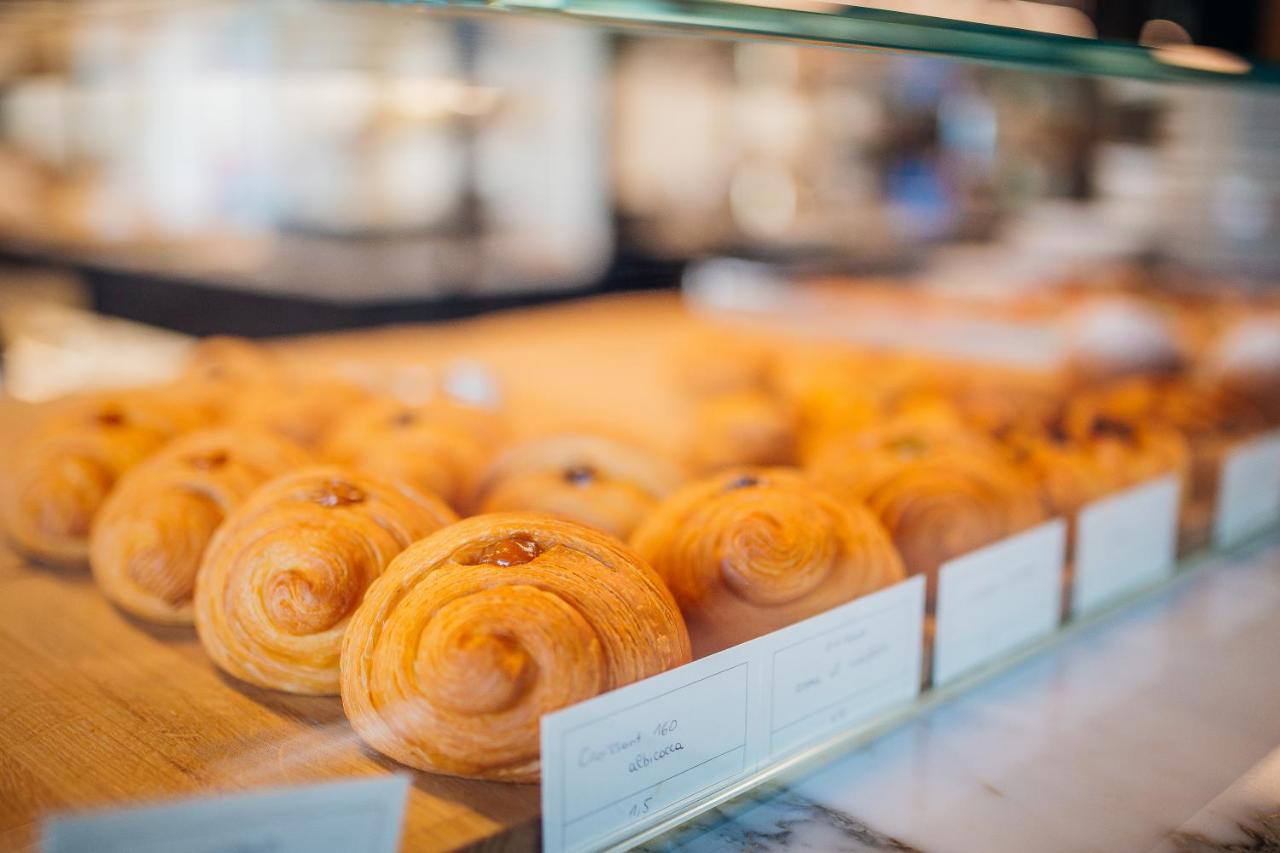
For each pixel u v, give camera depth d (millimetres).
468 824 431
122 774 454
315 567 485
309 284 1431
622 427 792
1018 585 590
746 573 494
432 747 438
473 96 1210
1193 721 563
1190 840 488
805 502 530
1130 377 846
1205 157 1087
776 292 1356
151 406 708
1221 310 987
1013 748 540
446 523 521
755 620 495
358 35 871
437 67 1033
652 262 1572
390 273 1484
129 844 390
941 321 1096
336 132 1448
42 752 466
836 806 501
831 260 1499
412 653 442
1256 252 1060
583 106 1550
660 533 522
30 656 536
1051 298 1106
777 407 787
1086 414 717
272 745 465
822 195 1524
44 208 1499
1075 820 497
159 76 1238
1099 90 917
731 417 755
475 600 444
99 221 1511
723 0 487
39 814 433
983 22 547
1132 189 1174
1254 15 895
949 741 545
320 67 1039
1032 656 614
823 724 516
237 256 1536
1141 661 612
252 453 604
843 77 1216
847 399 799
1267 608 669
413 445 634
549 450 612
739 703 481
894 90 1282
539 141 1603
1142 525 667
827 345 1047
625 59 1289
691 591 498
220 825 398
